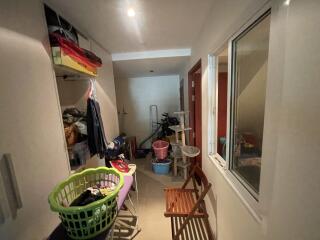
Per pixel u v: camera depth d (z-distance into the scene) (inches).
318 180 18.6
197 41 87.4
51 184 44.1
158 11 60.5
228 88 49.4
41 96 41.9
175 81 185.0
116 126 113.7
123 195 49.5
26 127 36.6
